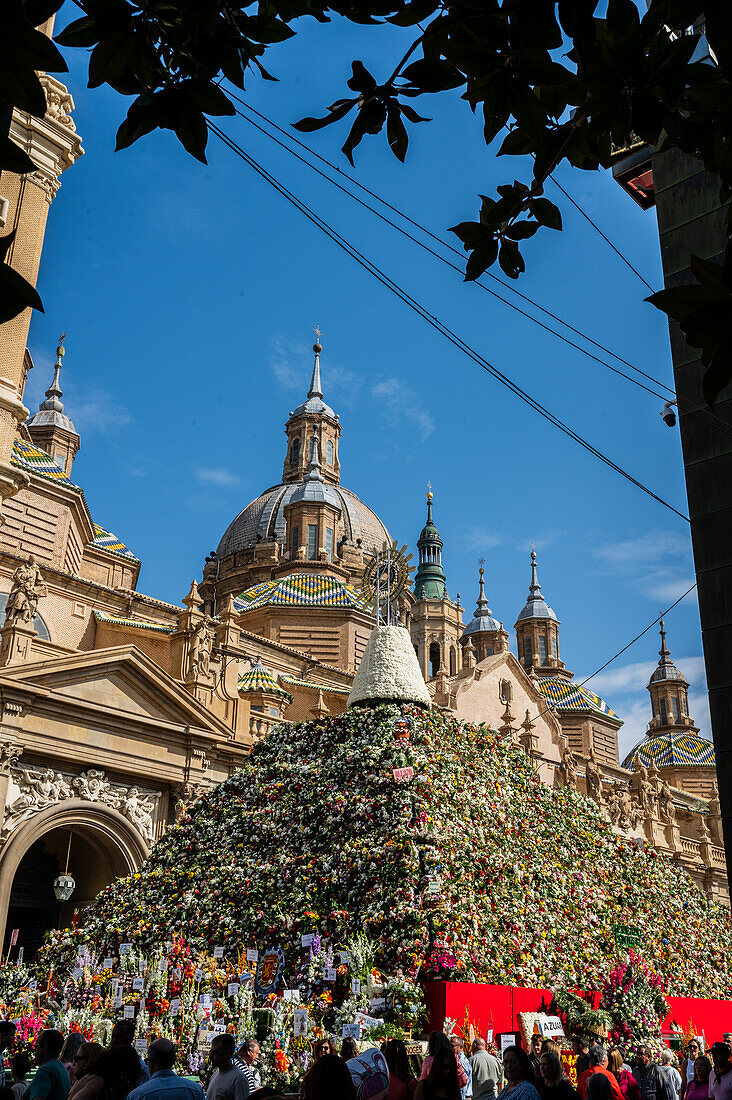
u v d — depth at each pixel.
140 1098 8.50
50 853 35.53
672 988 27.73
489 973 21.83
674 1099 15.29
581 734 78.38
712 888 65.50
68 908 34.22
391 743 28.73
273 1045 19.45
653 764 90.44
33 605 33.09
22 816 30.55
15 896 33.97
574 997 21.00
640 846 35.06
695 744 92.38
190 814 31.31
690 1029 27.25
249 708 40.06
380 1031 18.06
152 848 31.75
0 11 4.17
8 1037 12.17
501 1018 21.14
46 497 46.41
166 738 35.16
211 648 39.50
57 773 31.89
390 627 35.34
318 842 26.19
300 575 69.56
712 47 4.84
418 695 33.66
